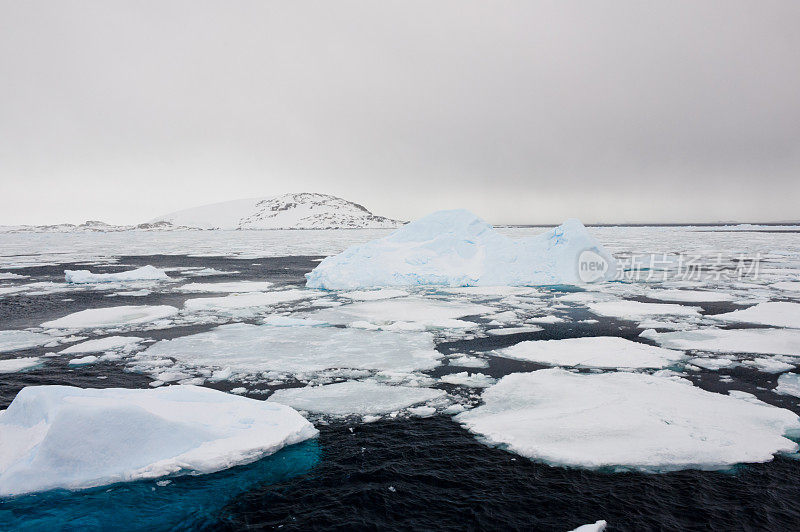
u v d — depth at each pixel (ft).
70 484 16.65
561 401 24.06
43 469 16.92
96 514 15.55
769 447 19.08
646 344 35.22
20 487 16.34
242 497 16.46
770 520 14.75
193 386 24.08
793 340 35.24
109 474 17.20
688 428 20.74
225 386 26.99
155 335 39.37
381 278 68.03
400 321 43.88
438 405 24.20
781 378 27.53
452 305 51.98
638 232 285.23
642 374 28.22
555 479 17.20
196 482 17.19
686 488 16.46
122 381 27.81
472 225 75.66
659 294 58.59
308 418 22.71
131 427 18.53
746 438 19.81
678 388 25.58
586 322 42.93
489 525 14.76
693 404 23.34
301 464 18.48
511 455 18.95
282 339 37.29
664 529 14.44
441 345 35.53
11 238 305.94
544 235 72.64
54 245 210.18
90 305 54.60
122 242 241.35
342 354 33.17
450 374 28.81
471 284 67.67
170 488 16.85
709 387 26.22
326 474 17.79
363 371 29.53
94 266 108.17
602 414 22.24
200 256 138.82
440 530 14.60
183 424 19.53
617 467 17.83
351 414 23.15
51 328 42.24
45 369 30.12
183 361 31.71
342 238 270.26
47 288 68.90
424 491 16.62
